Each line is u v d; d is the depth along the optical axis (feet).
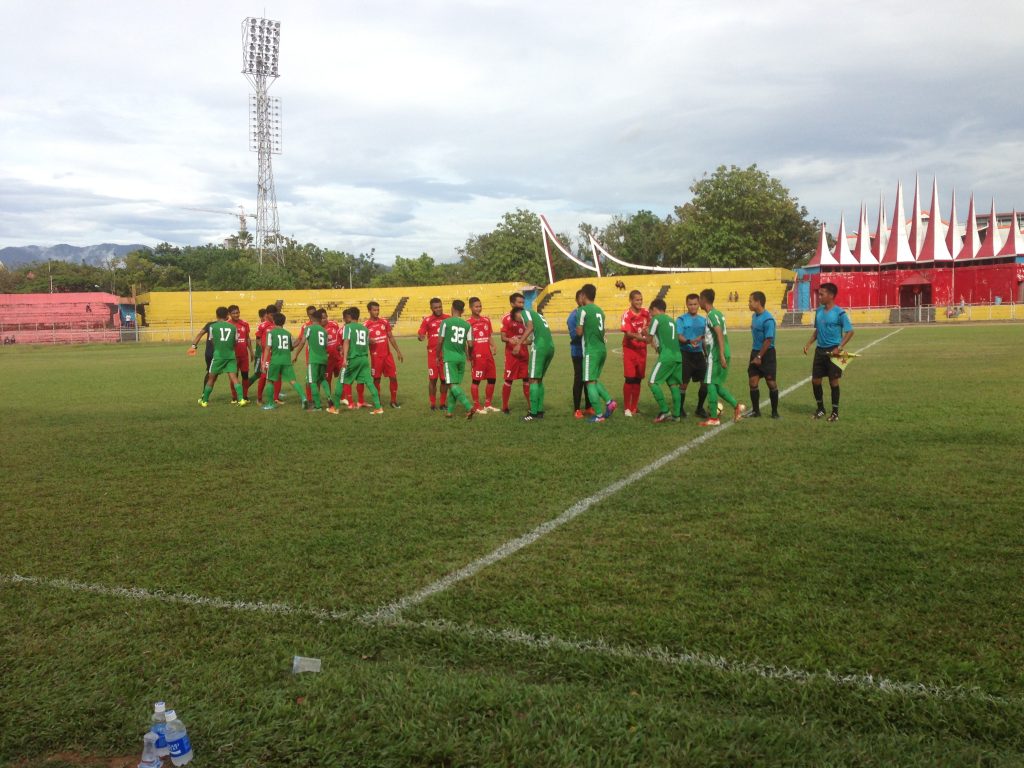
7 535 17.33
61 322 190.49
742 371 60.18
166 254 264.11
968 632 10.98
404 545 15.87
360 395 42.24
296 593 13.26
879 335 109.91
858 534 15.79
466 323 35.35
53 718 9.17
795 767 7.91
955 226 180.34
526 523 17.29
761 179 211.20
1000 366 55.72
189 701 9.46
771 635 11.05
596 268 236.43
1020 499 18.40
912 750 8.21
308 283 266.77
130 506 19.97
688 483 20.89
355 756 8.34
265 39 241.35
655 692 9.57
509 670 10.36
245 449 28.50
